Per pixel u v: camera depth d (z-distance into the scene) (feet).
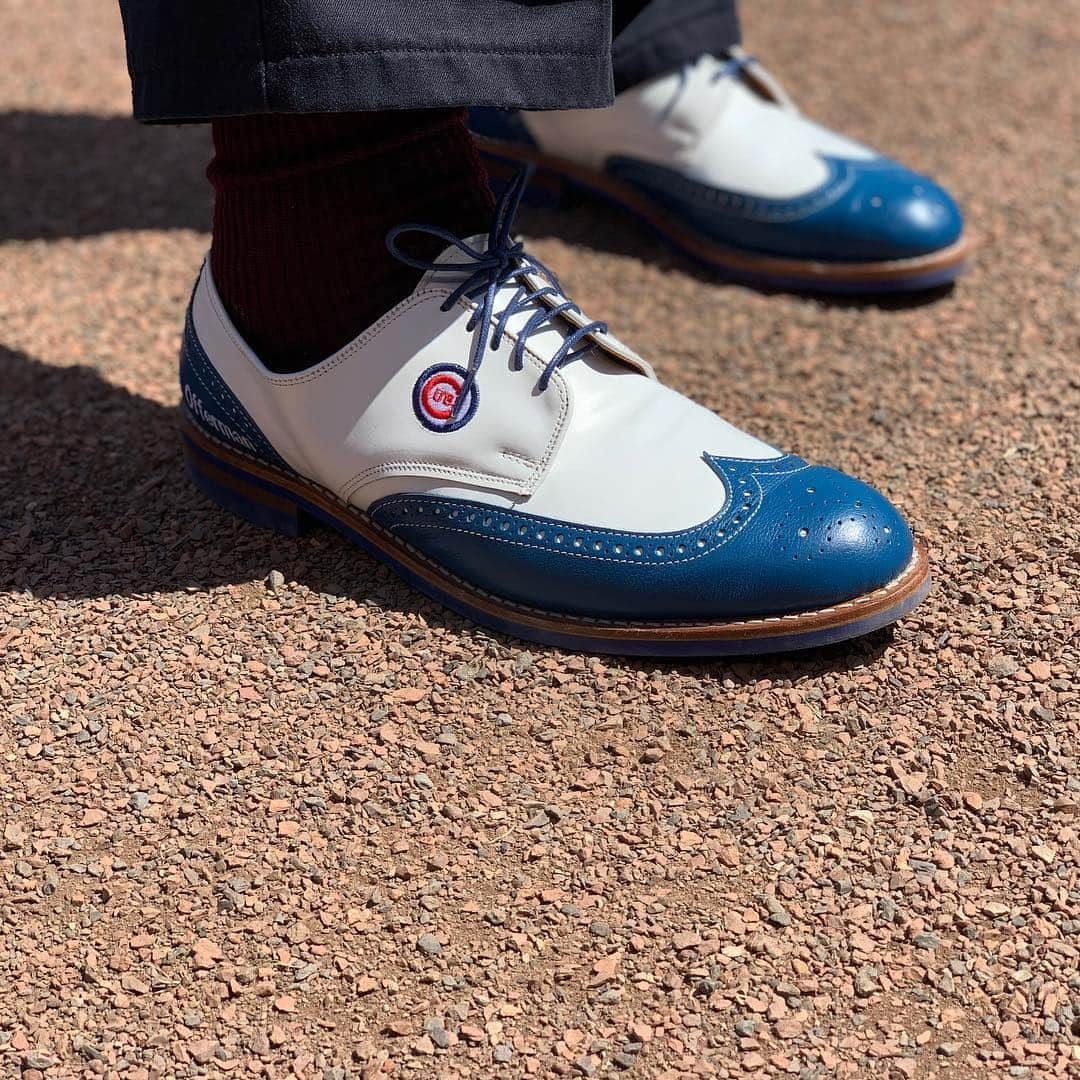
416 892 2.57
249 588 2.97
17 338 3.61
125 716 2.77
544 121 4.00
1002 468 3.24
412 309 2.82
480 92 2.67
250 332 2.94
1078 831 2.62
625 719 2.77
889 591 2.78
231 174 2.83
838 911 2.54
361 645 2.87
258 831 2.63
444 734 2.75
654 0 3.72
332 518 2.99
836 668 2.84
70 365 3.53
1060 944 2.49
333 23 2.58
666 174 3.88
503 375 2.82
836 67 5.04
